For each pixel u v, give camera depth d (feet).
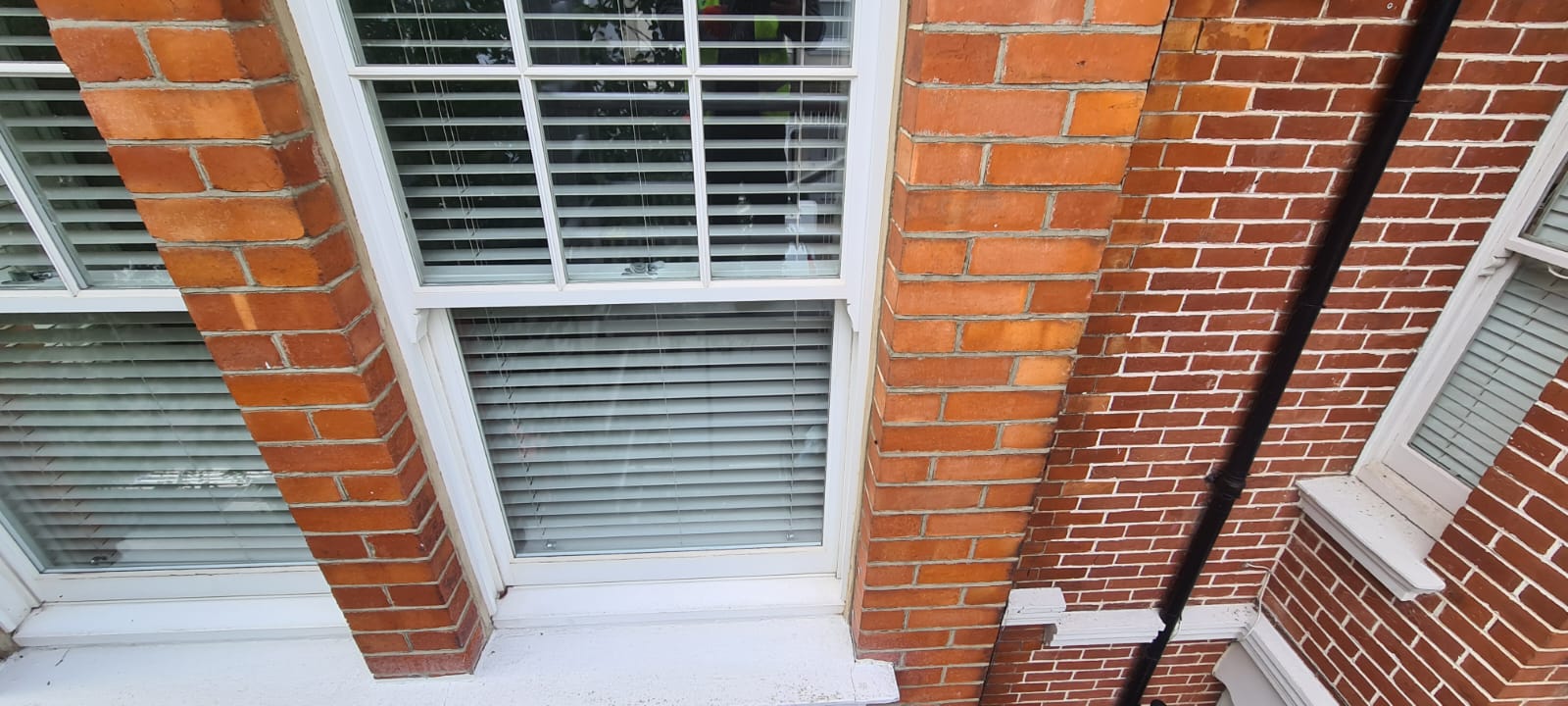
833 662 5.57
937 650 5.54
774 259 4.48
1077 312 3.93
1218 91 4.85
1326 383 6.17
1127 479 6.63
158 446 5.01
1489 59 4.81
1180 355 5.92
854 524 5.44
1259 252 5.46
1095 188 3.55
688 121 3.96
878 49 3.64
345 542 4.59
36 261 4.10
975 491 4.62
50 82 3.60
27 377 4.62
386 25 3.60
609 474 5.51
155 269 4.16
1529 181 5.17
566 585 5.89
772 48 3.83
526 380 4.98
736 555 5.88
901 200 3.70
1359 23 4.64
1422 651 5.79
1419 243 5.50
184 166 3.24
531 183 4.09
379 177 3.85
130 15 2.90
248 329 3.72
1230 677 8.04
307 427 4.08
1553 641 4.88
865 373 4.69
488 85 3.77
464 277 4.37
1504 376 5.57
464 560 5.27
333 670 5.42
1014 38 3.15
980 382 4.15
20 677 5.30
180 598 5.63
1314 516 6.66
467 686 5.33
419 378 4.51
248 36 3.07
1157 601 7.54
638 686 5.34
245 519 5.43
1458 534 5.45
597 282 4.34
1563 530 4.74
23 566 5.39
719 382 5.12
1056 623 7.43
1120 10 3.12
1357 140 5.03
